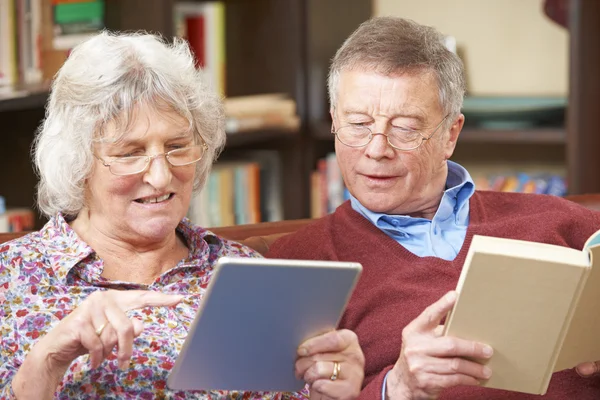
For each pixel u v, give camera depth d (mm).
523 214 2723
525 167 4719
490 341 1917
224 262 1658
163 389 2109
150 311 2164
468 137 4371
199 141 2248
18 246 2156
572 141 4141
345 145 2520
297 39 4422
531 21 4641
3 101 3166
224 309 1731
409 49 2473
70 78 2125
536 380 1957
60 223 2197
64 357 1858
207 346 1800
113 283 2145
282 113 4324
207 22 4090
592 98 4133
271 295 1736
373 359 2430
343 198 4449
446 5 4766
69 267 2119
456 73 2562
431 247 2566
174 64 2191
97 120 2096
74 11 3502
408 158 2500
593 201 3156
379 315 2461
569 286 1838
